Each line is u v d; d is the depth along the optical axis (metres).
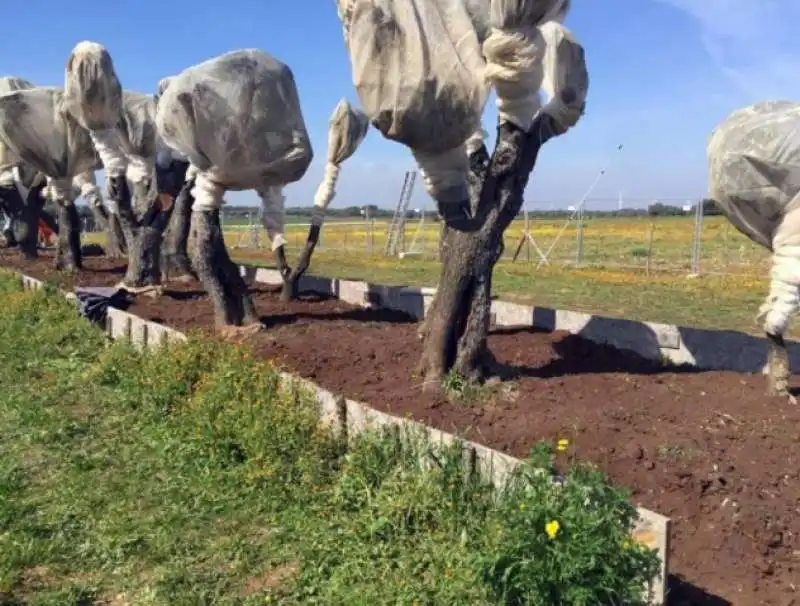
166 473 6.30
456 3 6.47
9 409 8.17
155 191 15.28
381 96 6.37
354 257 32.44
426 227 42.88
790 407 6.53
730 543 4.68
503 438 6.10
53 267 18.95
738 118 6.48
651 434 5.93
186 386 7.88
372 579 4.50
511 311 10.56
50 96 15.59
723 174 6.46
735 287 18.28
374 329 10.30
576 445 5.85
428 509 4.91
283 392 6.86
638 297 16.69
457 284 7.10
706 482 5.20
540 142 7.05
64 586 4.72
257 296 13.80
